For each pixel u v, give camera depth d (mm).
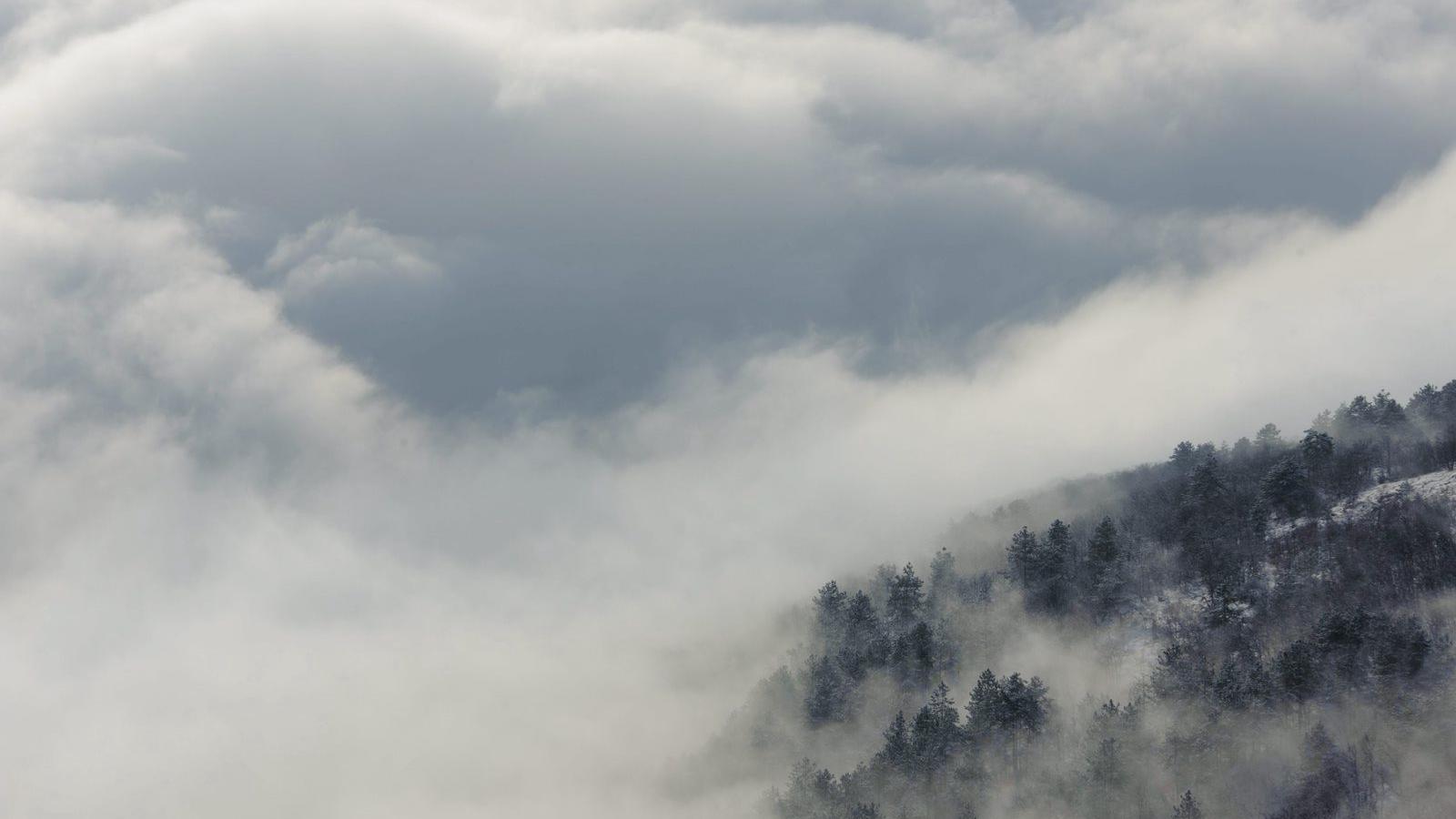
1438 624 110938
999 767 114500
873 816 111875
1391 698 99250
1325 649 107125
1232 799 98625
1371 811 92062
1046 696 122188
